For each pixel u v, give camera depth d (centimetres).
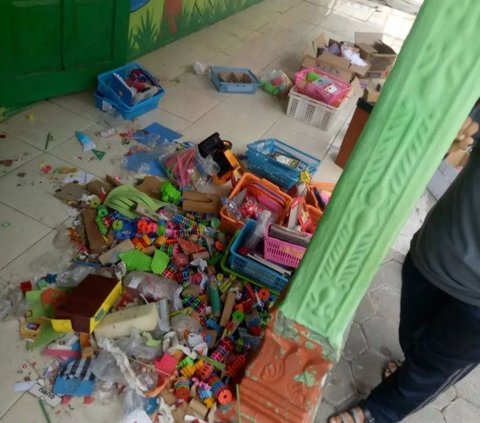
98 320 158
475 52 79
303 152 270
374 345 187
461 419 169
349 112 334
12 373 147
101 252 189
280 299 133
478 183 109
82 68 262
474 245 110
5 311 162
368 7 566
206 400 150
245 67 357
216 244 202
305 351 132
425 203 271
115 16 259
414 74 85
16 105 247
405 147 92
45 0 225
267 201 226
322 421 158
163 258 189
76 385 147
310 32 453
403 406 148
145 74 288
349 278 114
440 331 124
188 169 231
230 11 432
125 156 240
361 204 102
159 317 170
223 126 286
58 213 200
